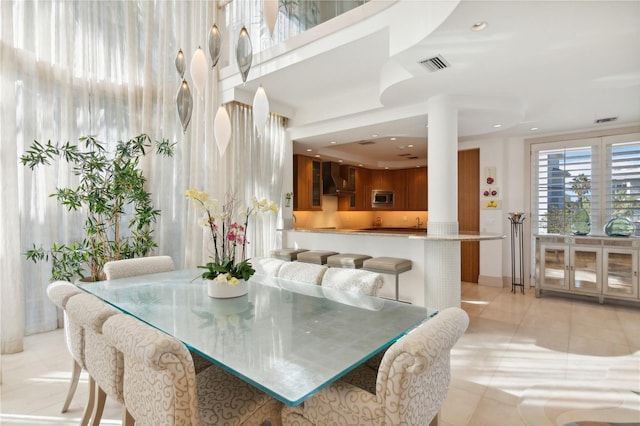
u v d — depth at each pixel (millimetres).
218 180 4418
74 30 3557
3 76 2980
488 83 3160
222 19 4566
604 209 4723
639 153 4488
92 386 1874
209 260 4328
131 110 3941
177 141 4301
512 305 4375
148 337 1078
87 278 3416
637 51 2482
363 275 2348
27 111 3268
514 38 2307
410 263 3793
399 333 1573
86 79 3641
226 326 1658
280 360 1293
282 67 3643
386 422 1120
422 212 7902
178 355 1074
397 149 6348
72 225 3586
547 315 3957
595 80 3064
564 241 4641
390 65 3301
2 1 2988
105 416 2088
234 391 1440
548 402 2180
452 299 3496
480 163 5582
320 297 2195
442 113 3496
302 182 6090
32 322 3377
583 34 2244
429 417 1262
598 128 4762
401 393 1097
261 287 2461
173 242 4312
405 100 3719
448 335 1211
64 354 2945
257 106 2229
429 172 3621
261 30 4141
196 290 2361
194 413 1118
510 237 5371
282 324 1690
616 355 2861
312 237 4805
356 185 7531
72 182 3543
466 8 1965
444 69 2838
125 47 3959
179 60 2332
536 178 5230
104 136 3793
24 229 3295
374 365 1745
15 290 2979
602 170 4734
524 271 5285
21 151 3246
